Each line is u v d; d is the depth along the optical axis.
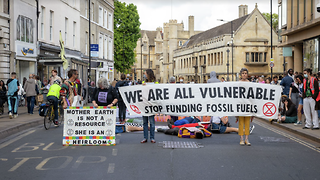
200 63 78.81
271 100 10.07
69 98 12.62
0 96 17.20
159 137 11.22
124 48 61.50
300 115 13.98
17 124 13.20
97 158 7.95
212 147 9.38
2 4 22.69
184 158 7.96
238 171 6.81
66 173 6.64
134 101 10.29
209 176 6.43
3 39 22.97
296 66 33.12
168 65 115.69
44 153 8.54
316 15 25.48
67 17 33.97
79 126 9.64
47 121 13.08
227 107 10.21
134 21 61.88
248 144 9.77
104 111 9.66
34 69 26.91
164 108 10.30
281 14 35.66
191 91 10.36
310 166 7.29
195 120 12.69
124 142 10.19
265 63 64.19
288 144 10.05
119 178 6.30
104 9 48.28
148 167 7.10
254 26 64.81
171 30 107.31
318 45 25.91
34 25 27.03
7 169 6.98
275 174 6.62
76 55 36.47
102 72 47.81
